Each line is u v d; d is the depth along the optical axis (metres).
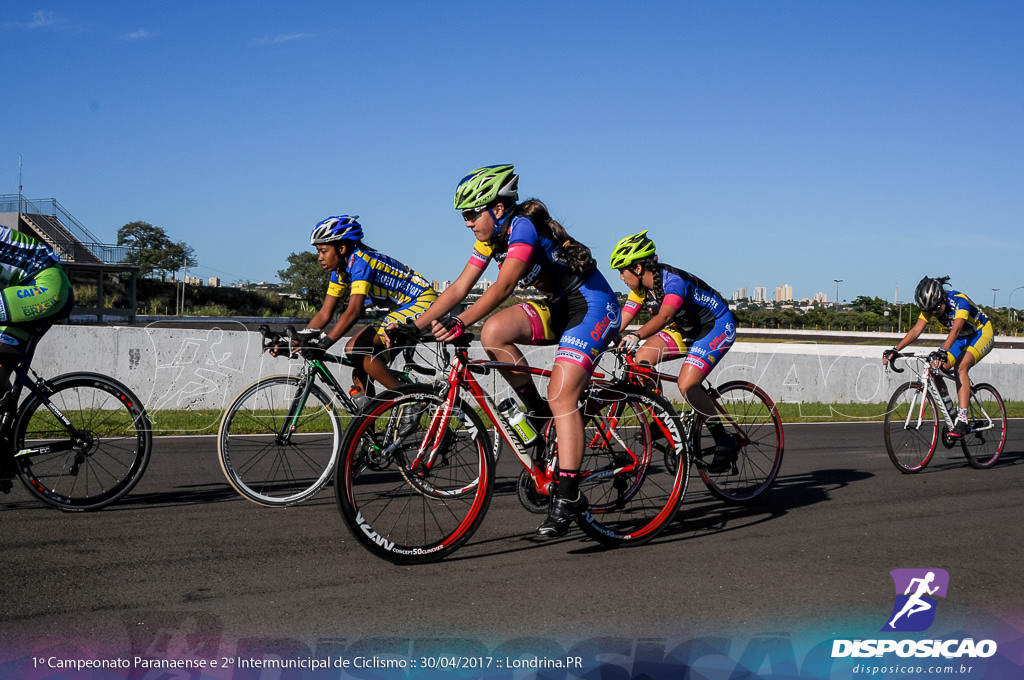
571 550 3.38
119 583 2.75
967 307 5.95
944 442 5.92
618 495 3.95
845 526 3.95
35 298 3.59
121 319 34.97
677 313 4.26
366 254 4.32
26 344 3.67
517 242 3.04
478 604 2.67
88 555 3.05
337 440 4.07
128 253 37.50
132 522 3.58
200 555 3.10
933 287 5.81
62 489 4.07
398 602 2.66
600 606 2.69
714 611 2.67
